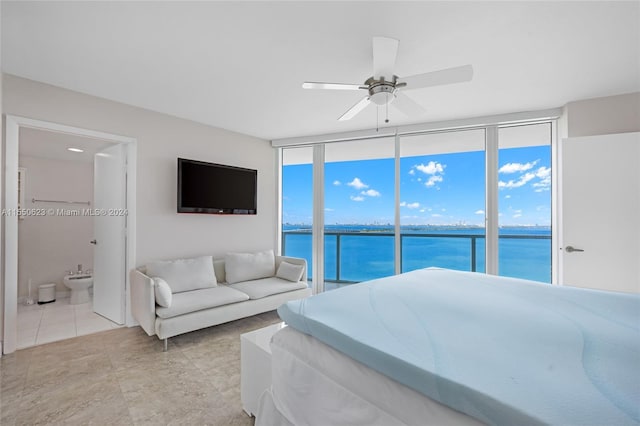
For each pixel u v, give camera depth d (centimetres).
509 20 173
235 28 182
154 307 254
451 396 82
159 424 162
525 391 79
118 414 170
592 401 75
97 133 288
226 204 383
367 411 101
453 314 141
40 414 169
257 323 328
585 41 193
